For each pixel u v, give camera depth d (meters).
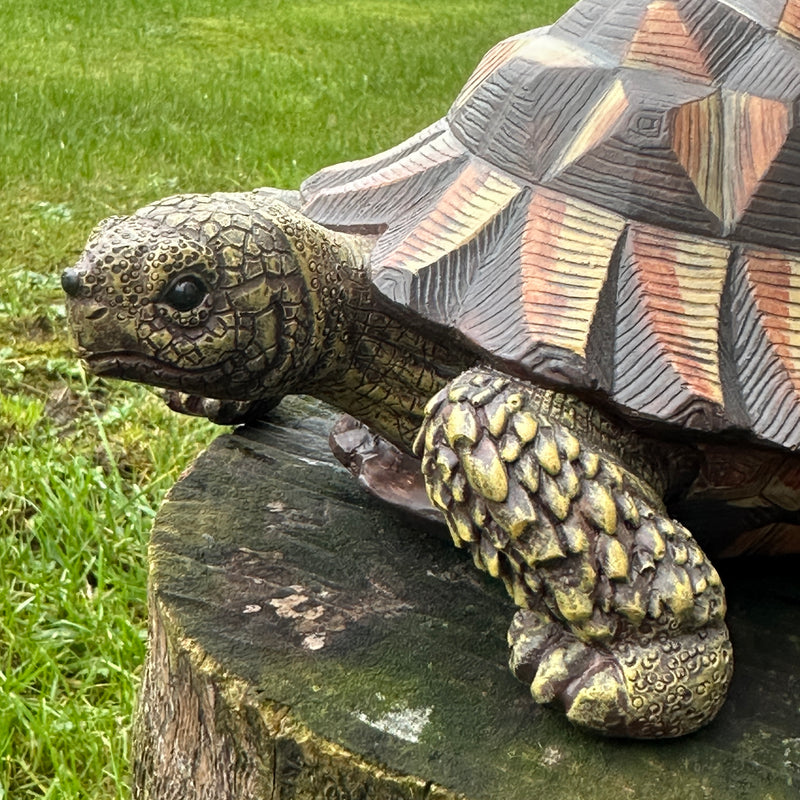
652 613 0.34
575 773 0.34
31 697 0.57
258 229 0.38
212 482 0.48
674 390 0.34
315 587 0.42
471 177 0.40
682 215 0.36
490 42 1.89
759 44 0.38
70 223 1.09
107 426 0.79
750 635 0.41
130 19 1.95
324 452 0.51
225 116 1.40
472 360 0.41
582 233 0.36
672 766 0.34
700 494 0.39
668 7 0.39
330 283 0.40
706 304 0.35
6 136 1.26
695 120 0.37
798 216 0.36
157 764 0.43
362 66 1.69
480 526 0.35
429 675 0.38
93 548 0.65
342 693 0.37
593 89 0.38
